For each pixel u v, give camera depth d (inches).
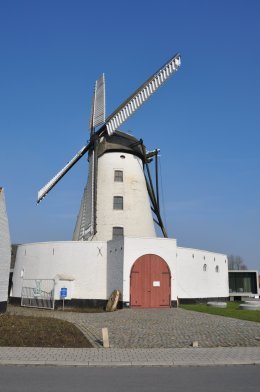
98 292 1168.8
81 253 1209.4
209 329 653.3
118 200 1341.0
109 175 1369.3
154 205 1402.6
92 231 1274.6
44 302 1191.6
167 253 1091.3
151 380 354.0
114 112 1368.1
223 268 1446.9
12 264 1815.9
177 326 686.5
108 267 1164.5
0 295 954.7
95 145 1400.1
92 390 315.9
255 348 512.1
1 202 970.1
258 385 337.7
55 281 1165.7
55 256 1238.3
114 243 1140.5
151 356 457.7
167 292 1069.8
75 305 1171.3
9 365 411.8
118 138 1424.7
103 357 449.4
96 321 757.9
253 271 1798.7
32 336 553.6
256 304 1014.4
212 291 1344.7
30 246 1332.4
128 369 403.5
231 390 320.5
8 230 1012.5
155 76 1269.7
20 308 1162.0
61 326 632.4
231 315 854.5
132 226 1315.2
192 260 1273.4
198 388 326.3
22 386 325.4
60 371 389.4
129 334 608.7
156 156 1433.3
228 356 461.1
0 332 564.4
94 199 1311.5
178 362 426.9
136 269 1062.4
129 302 1040.2
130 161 1401.3
